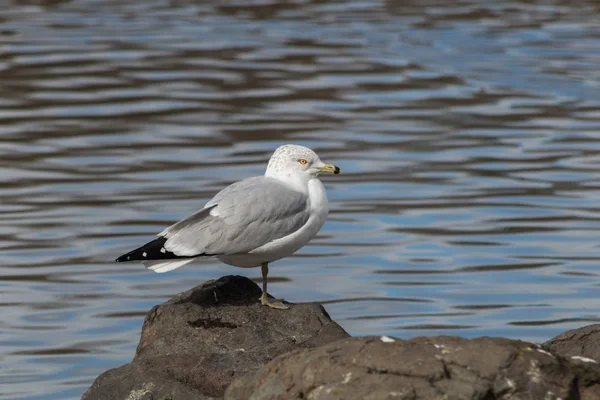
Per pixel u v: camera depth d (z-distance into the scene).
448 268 14.95
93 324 12.98
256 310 9.98
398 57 30.67
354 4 39.88
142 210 17.42
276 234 10.05
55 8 38.69
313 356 7.59
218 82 27.55
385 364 7.38
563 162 20.42
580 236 16.27
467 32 34.22
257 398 7.52
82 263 15.10
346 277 14.64
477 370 7.30
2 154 20.94
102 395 9.05
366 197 18.27
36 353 12.14
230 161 20.44
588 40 32.88
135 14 37.59
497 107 25.03
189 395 8.84
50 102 25.38
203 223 9.92
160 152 21.12
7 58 30.02
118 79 27.80
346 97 26.05
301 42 32.78
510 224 16.83
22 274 14.66
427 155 20.97
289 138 22.20
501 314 13.26
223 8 39.00
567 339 9.49
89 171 19.78
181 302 10.31
